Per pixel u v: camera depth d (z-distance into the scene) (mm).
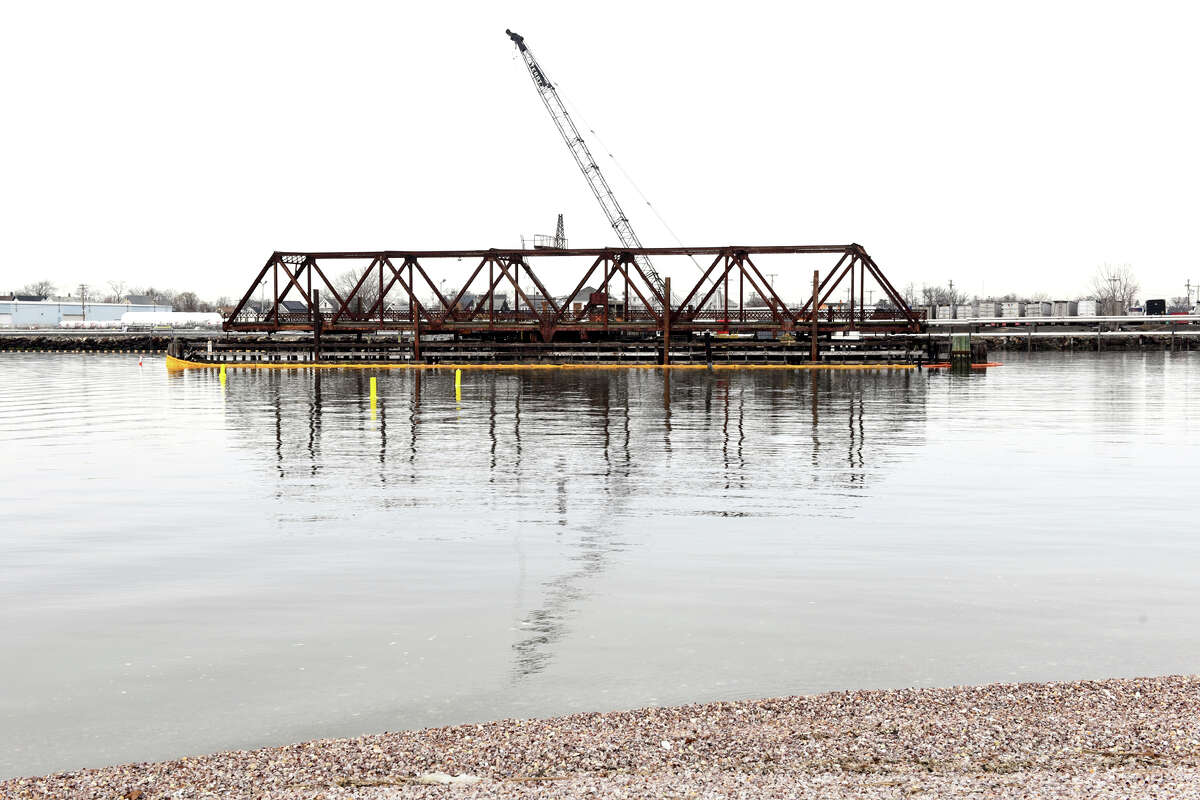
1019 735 8703
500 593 14250
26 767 8648
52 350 172250
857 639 11938
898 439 34250
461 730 9070
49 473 26781
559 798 7453
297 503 21938
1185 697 9594
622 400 53469
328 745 8797
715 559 16328
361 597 14086
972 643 11758
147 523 19703
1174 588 14336
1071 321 141750
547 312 95688
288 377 83500
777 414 44375
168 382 76562
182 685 10602
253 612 13352
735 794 7449
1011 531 18578
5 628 12680
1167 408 47625
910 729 8891
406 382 73312
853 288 89750
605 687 10398
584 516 20281
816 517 20078
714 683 10477
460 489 23828
